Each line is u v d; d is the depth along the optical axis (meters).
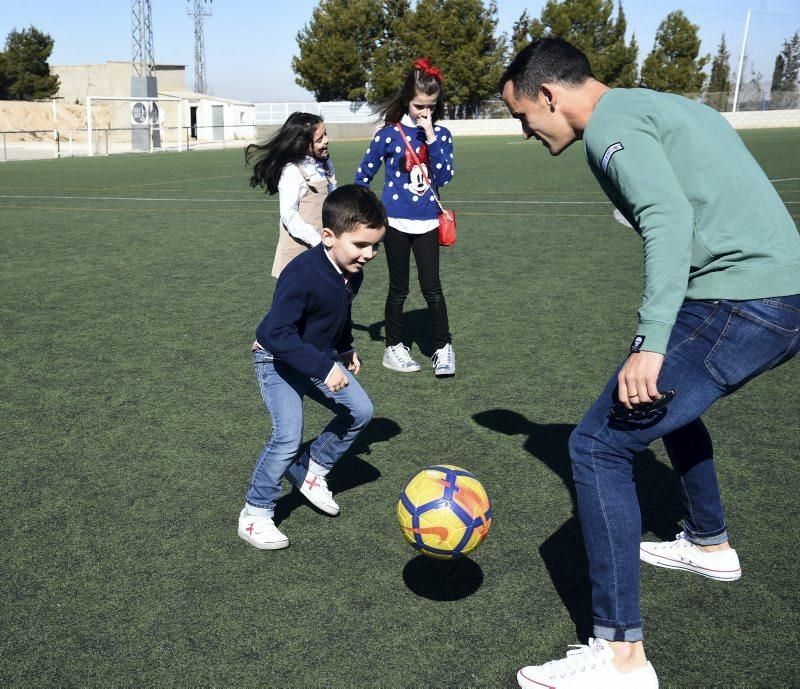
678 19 58.25
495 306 6.51
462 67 53.22
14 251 9.23
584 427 2.20
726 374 2.10
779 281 2.06
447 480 2.56
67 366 5.02
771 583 2.69
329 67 54.16
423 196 4.65
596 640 2.19
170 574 2.76
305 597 2.63
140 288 7.23
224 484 3.44
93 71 64.94
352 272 2.75
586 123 2.21
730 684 2.21
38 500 3.29
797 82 73.50
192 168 24.33
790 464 3.56
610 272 7.74
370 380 4.79
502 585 2.69
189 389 4.60
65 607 2.57
